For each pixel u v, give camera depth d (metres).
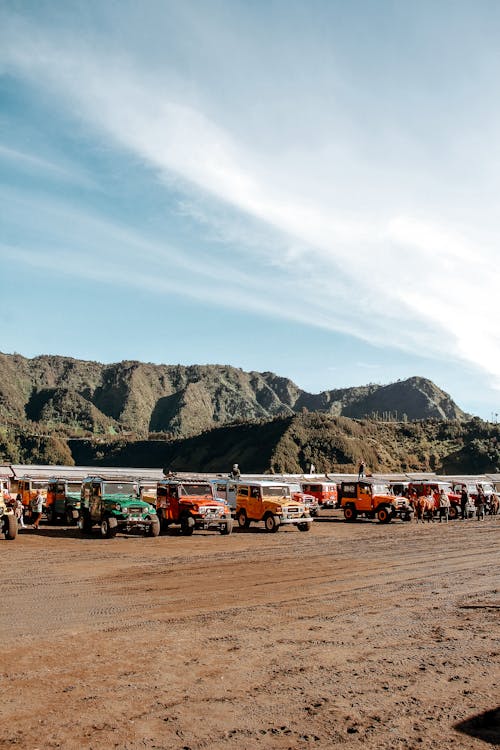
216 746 4.53
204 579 12.77
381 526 29.83
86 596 10.70
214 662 6.69
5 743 4.53
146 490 28.19
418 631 8.25
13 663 6.57
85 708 5.26
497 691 5.81
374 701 5.51
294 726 4.92
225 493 32.38
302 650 7.23
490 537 23.66
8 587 11.59
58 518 29.08
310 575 13.47
